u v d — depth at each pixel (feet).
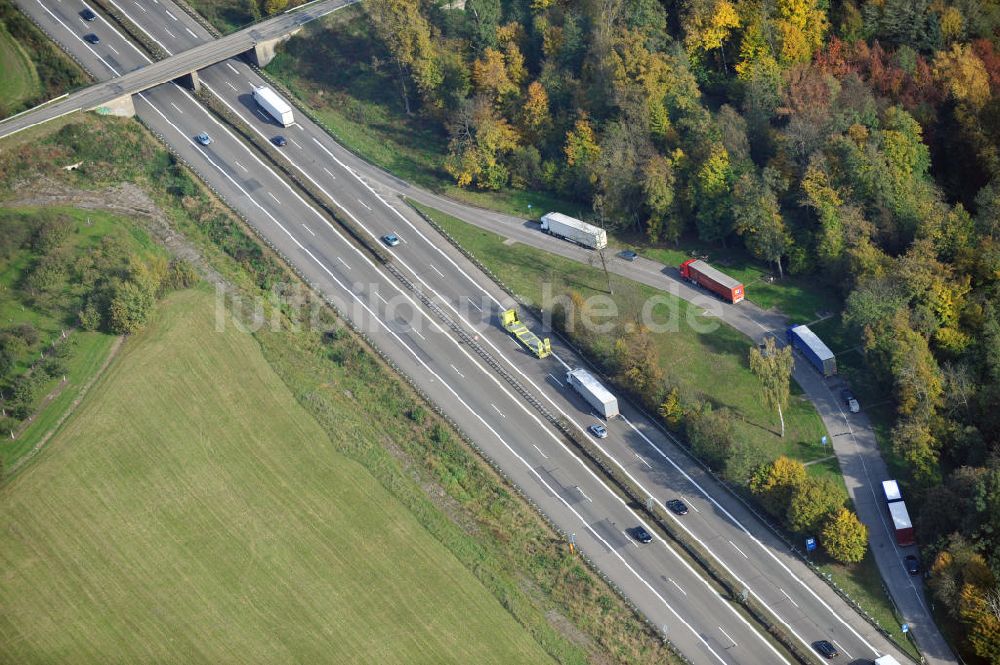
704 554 583.58
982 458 603.26
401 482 610.24
